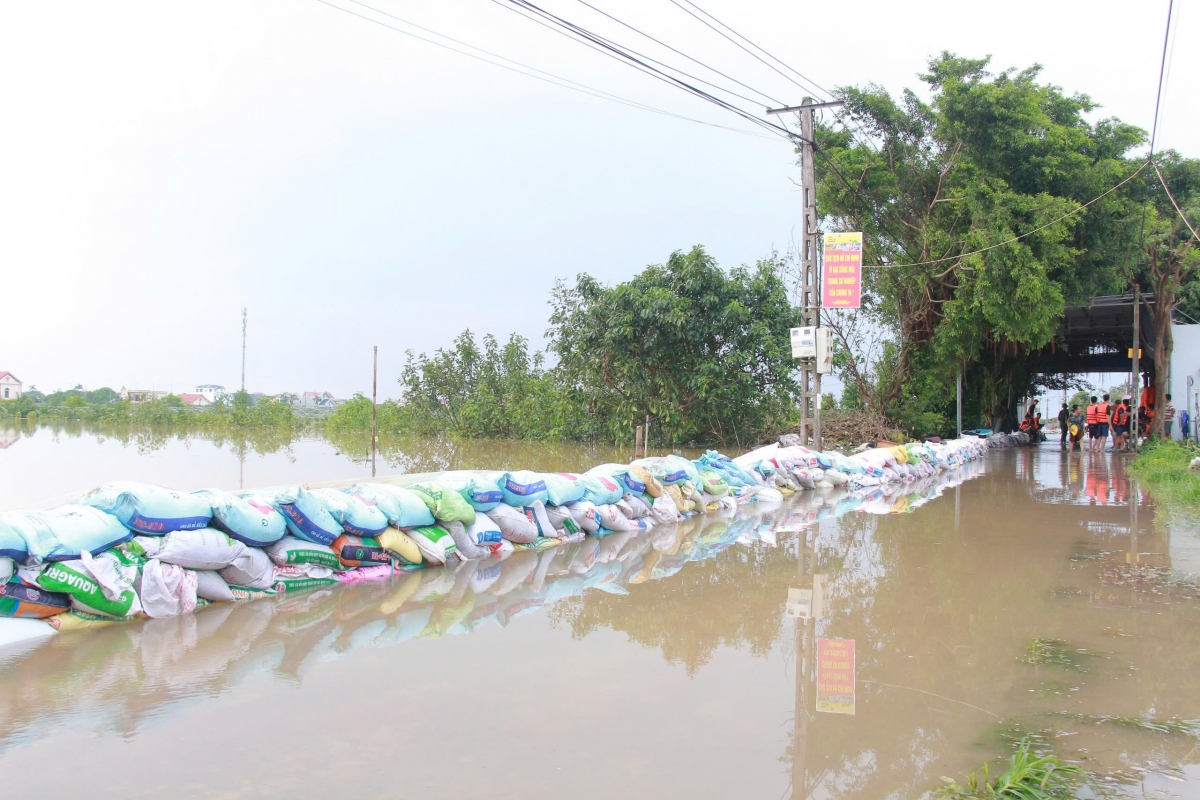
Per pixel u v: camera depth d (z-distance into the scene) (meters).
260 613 4.71
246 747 2.89
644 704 3.40
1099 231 18.70
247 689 3.46
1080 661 4.10
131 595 4.39
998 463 17.88
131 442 16.34
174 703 3.29
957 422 21.86
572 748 2.94
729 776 2.75
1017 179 18.73
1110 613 5.04
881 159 19.42
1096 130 20.53
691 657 4.06
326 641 4.18
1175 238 19.91
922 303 20.20
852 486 12.56
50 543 4.12
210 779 2.63
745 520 9.08
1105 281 19.50
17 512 4.27
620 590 5.50
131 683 3.51
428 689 3.51
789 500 11.13
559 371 17.94
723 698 3.50
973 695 3.60
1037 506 10.36
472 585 5.55
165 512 4.61
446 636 4.32
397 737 3.00
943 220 19.23
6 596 4.03
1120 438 21.11
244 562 4.97
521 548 6.93
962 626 4.72
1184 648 4.34
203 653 3.93
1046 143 18.16
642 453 16.48
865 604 5.21
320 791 2.57
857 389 22.33
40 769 2.69
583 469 12.94
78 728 3.03
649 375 16.98
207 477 10.09
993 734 3.19
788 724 3.23
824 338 13.90
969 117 18.16
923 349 21.06
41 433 18.86
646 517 8.51
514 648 4.13
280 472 10.98
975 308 18.31
